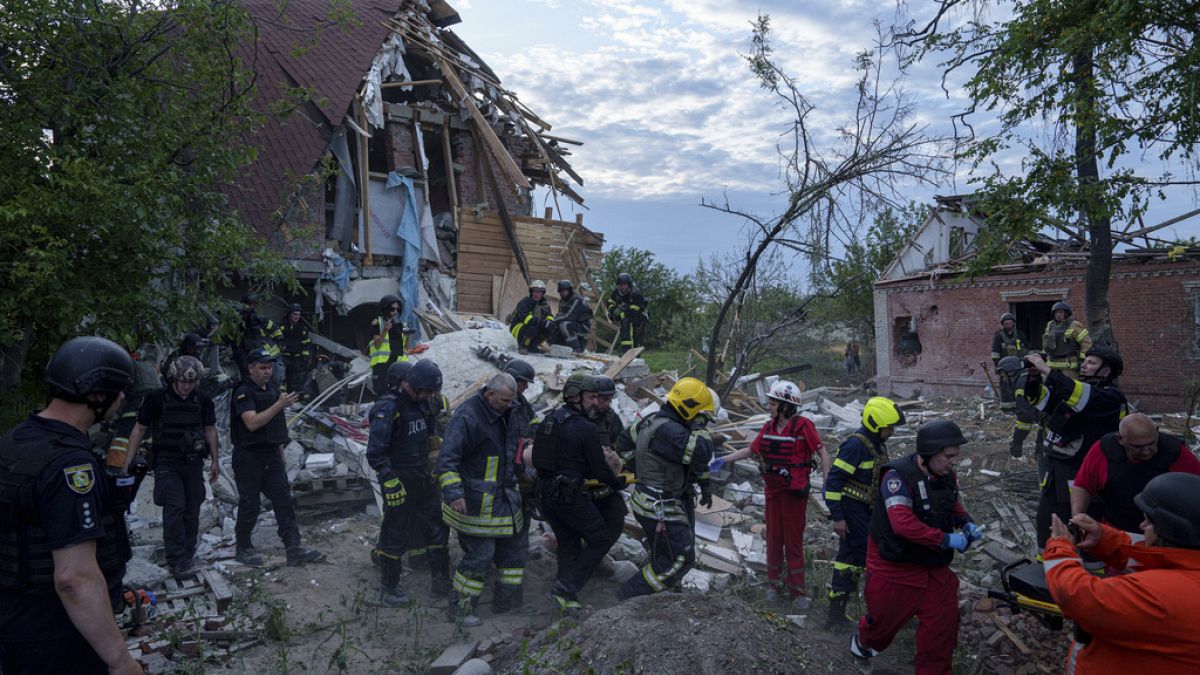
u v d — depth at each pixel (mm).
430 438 6023
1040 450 8539
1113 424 5109
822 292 11938
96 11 7578
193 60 8766
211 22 8703
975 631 5375
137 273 7781
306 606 5676
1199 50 6652
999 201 7973
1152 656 2561
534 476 5715
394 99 20031
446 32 20047
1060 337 11086
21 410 7539
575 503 5336
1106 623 2594
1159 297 15734
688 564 5281
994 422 13516
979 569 6781
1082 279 16750
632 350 11805
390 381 5879
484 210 18406
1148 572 2576
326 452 8562
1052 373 5156
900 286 20172
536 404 9938
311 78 16297
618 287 13797
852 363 24281
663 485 5324
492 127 18781
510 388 5363
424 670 4734
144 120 8055
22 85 7348
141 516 7398
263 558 6566
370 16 18422
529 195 19781
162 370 6328
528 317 11781
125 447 5992
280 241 14266
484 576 5516
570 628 4605
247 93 9344
